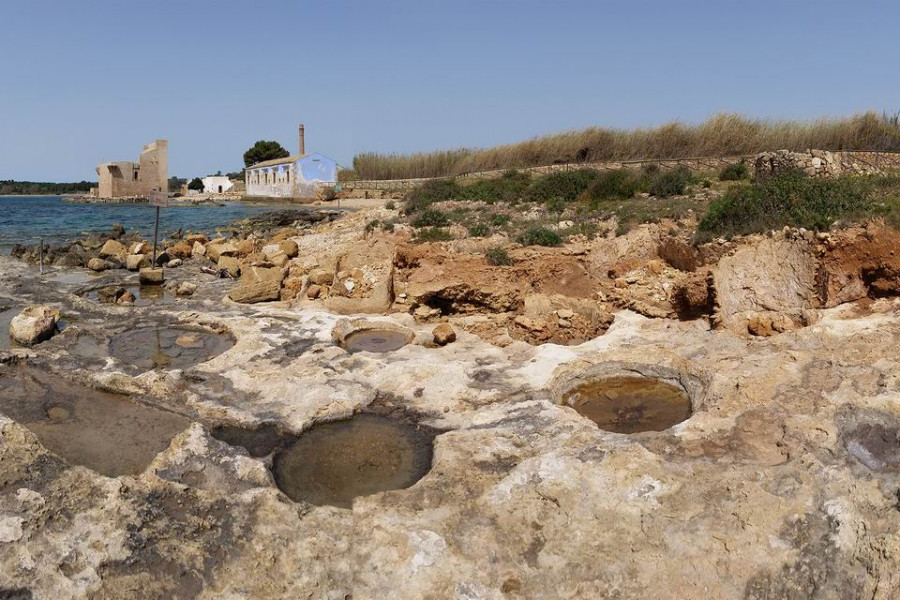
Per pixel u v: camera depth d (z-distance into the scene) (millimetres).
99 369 10023
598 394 9023
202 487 6590
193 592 5051
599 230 16938
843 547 5285
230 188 96312
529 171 31562
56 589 4863
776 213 12922
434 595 5059
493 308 13352
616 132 33688
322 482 7043
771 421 7262
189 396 8953
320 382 9320
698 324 11258
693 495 5977
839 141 24812
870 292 10836
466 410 8492
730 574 5125
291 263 18312
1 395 9039
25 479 5980
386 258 16141
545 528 5730
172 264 20688
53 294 15664
